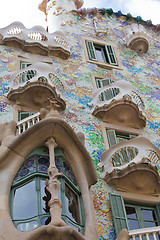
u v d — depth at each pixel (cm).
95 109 1725
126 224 1322
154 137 1784
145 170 1422
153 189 1470
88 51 2130
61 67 1936
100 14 2506
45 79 1655
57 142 1284
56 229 1001
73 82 1872
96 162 1513
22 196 1170
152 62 2305
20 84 1634
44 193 1174
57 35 2048
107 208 1367
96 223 1305
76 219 1177
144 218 1413
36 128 1247
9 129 1323
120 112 1712
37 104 1642
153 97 2036
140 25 2420
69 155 1293
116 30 2423
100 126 1691
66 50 2002
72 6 2478
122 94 1725
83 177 1277
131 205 1433
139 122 1769
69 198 1201
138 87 2064
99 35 2312
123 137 1717
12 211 1134
